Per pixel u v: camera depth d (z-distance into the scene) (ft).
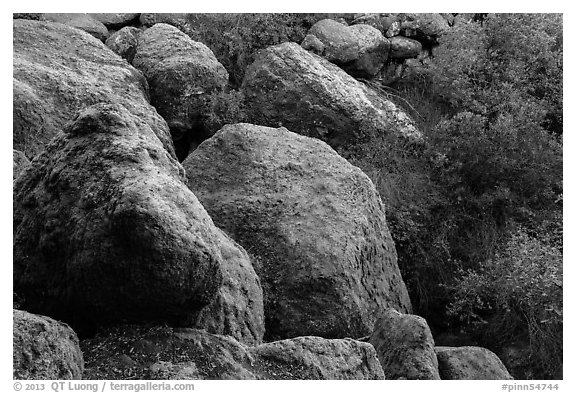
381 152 33.78
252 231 26.63
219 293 20.76
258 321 22.04
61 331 16.89
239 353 18.16
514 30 36.29
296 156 28.27
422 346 22.25
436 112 37.11
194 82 32.99
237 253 22.40
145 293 17.38
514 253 29.91
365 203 27.76
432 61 37.60
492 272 29.96
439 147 34.30
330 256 25.88
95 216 17.67
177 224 17.34
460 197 33.27
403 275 31.96
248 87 34.24
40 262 18.63
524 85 36.37
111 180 17.95
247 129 28.73
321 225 26.50
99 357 17.42
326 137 33.99
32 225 18.86
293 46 35.06
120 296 17.57
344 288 25.70
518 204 33.65
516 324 29.66
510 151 33.76
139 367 17.30
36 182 19.26
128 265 17.25
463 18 39.93
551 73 36.47
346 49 38.04
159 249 17.07
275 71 34.22
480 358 23.35
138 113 30.40
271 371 18.37
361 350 19.81
